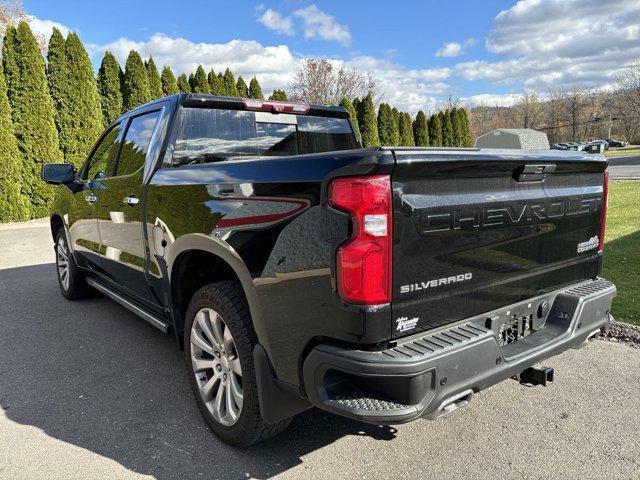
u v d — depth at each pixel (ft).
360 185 5.53
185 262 9.21
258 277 6.91
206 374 8.92
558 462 7.65
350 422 9.03
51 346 13.00
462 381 6.02
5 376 11.14
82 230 14.37
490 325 6.93
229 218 7.47
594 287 8.69
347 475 7.43
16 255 26.99
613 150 200.64
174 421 9.11
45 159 43.21
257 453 8.04
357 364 5.60
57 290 19.03
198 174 8.48
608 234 25.98
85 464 7.79
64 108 46.14
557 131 270.46
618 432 8.45
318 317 6.08
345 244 5.68
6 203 40.96
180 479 7.39
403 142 90.38
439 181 6.07
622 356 11.66
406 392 5.53
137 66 54.65
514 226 7.12
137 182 10.56
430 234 5.99
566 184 8.13
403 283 5.82
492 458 7.80
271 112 11.43
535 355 7.06
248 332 7.41
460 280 6.48
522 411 9.27
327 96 127.54
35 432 8.76
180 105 10.05
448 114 104.88
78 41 46.52
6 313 15.99
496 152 6.63
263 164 7.01
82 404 9.80
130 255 11.23
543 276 7.97
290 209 6.40
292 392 6.68
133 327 14.48
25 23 41.50
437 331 6.36
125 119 12.37
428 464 7.68
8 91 41.60
